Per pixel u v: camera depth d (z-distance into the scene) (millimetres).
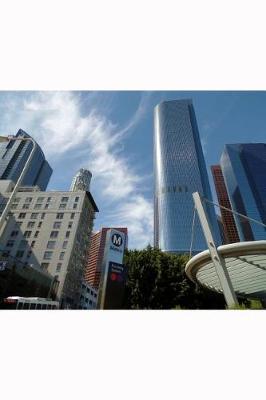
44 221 74750
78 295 74625
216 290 22547
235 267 17016
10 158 145750
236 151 182250
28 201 79500
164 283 25328
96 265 171375
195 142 177375
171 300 24625
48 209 77188
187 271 19344
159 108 197375
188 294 25266
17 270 50094
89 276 164375
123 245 14469
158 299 24453
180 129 182500
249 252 14375
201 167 167125
